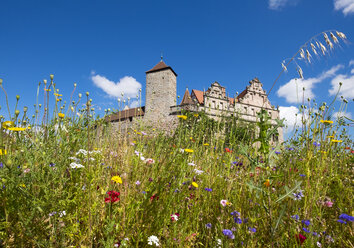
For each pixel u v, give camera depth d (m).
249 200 1.85
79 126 1.78
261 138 1.46
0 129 1.45
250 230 1.45
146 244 1.41
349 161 2.72
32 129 1.79
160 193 1.64
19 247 1.17
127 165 1.85
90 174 1.47
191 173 2.35
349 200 1.93
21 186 1.32
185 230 1.61
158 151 2.28
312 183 1.78
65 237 1.31
